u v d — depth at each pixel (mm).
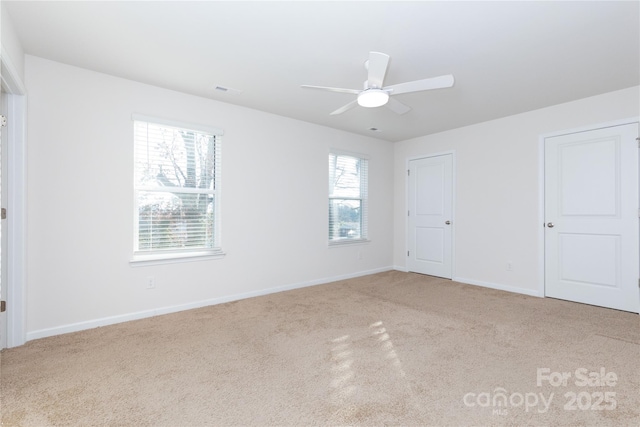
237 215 3701
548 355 2264
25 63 2508
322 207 4527
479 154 4387
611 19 2061
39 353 2293
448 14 2010
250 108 3793
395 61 2617
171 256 3219
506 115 4043
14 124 2395
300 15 2025
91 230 2812
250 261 3812
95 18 2062
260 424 1550
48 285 2619
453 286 4348
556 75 2893
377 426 1533
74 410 1646
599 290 3418
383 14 2012
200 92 3309
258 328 2801
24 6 1934
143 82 3061
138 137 3100
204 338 2576
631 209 3217
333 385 1888
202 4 1923
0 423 1543
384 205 5398
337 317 3088
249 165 3797
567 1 1886
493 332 2697
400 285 4410
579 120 3508
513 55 2525
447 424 1548
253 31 2209
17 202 2418
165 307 3203
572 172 3584
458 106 3701
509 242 4094
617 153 3287
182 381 1926
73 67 2723
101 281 2859
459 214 4625
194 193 3439
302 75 2902
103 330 2742
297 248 4254
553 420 1572
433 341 2518
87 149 2789
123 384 1891
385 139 5332
